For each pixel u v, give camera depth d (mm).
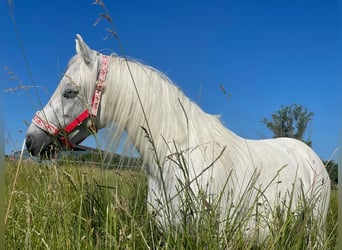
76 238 1848
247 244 1924
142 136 2361
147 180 2523
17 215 2250
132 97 2391
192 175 2205
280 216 2035
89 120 2492
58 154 2627
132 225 1788
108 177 2455
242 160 2420
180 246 1752
